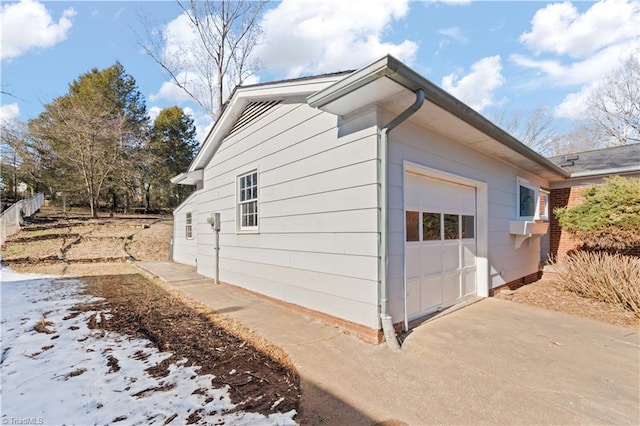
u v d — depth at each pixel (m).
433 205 4.63
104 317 4.60
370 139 3.58
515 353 3.24
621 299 4.95
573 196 8.76
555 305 5.14
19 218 14.33
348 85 3.12
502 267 6.27
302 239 4.68
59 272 9.00
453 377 2.74
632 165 7.66
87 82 24.55
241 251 6.48
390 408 2.29
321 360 3.07
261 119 5.77
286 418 2.16
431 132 4.38
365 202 3.63
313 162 4.48
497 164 6.15
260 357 3.16
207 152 7.89
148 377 2.76
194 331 3.96
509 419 2.17
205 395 2.46
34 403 2.38
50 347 3.47
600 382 2.67
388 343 3.38
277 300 5.27
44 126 21.27
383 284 3.45
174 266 10.23
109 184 23.38
